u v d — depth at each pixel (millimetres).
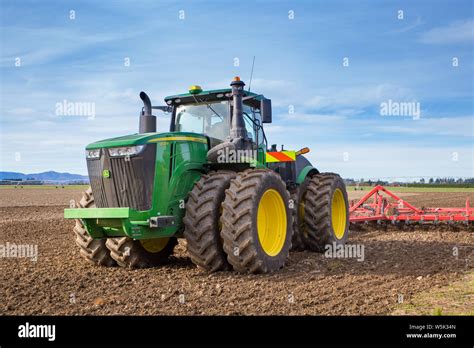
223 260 6398
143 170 6125
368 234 11344
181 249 8930
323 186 8562
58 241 10414
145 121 7430
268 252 6594
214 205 6242
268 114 6969
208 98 7512
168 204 6312
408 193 37312
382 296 5230
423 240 10055
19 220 15828
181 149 6555
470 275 6422
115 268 6902
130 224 5875
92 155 6492
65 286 5707
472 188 53281
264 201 6613
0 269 6840
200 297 5145
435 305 4867
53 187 67250
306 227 8555
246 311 4633
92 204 6832
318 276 6254
